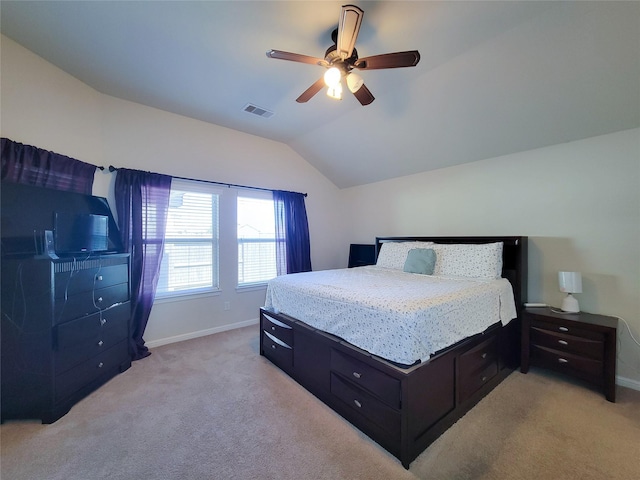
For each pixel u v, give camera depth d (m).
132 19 1.86
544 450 1.59
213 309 3.57
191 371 2.55
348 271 3.28
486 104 2.55
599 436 1.70
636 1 1.59
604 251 2.40
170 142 3.26
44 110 2.29
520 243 2.67
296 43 2.09
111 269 2.42
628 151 2.29
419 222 3.86
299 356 2.33
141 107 3.07
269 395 2.17
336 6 1.74
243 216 3.90
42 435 1.71
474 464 1.50
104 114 2.84
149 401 2.08
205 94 2.85
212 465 1.49
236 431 1.76
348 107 3.12
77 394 2.05
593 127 2.37
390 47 2.11
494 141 2.89
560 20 1.79
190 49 2.16
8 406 1.83
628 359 2.29
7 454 1.56
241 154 3.83
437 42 2.06
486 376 2.16
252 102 3.01
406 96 2.77
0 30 1.96
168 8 1.76
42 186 2.23
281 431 1.76
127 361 2.61
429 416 1.64
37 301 1.85
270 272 4.16
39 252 2.06
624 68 1.92
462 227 3.39
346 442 1.67
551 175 2.69
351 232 4.87
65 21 1.87
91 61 2.32
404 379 1.49
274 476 1.42
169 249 3.29
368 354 1.75
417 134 3.20
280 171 4.25
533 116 2.48
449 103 2.68
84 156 2.65
